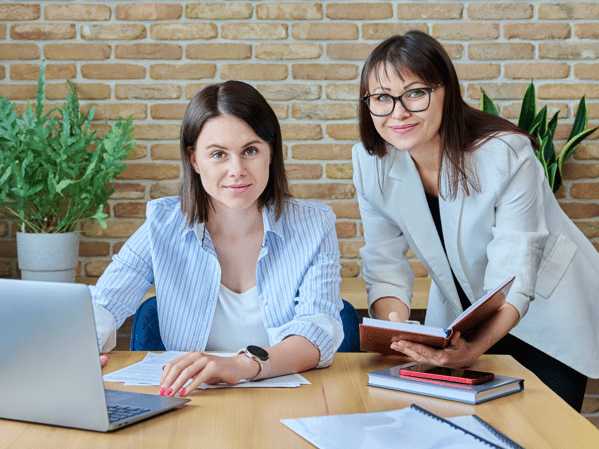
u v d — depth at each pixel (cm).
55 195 234
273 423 87
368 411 93
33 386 85
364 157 164
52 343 82
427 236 158
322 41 267
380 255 167
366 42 266
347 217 270
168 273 139
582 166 266
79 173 242
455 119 138
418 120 133
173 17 266
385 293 160
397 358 128
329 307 130
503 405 96
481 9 264
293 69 267
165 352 130
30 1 264
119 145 234
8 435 83
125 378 109
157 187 270
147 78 267
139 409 91
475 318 117
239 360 107
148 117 268
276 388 105
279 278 138
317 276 135
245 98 121
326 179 270
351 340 151
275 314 137
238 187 121
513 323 133
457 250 153
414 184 155
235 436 82
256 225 139
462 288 163
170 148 269
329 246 141
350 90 267
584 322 161
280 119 268
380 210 164
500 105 267
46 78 266
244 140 120
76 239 238
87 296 79
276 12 265
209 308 138
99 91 267
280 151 134
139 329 148
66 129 231
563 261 161
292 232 140
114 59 266
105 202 244
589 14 263
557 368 166
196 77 267
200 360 103
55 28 265
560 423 88
